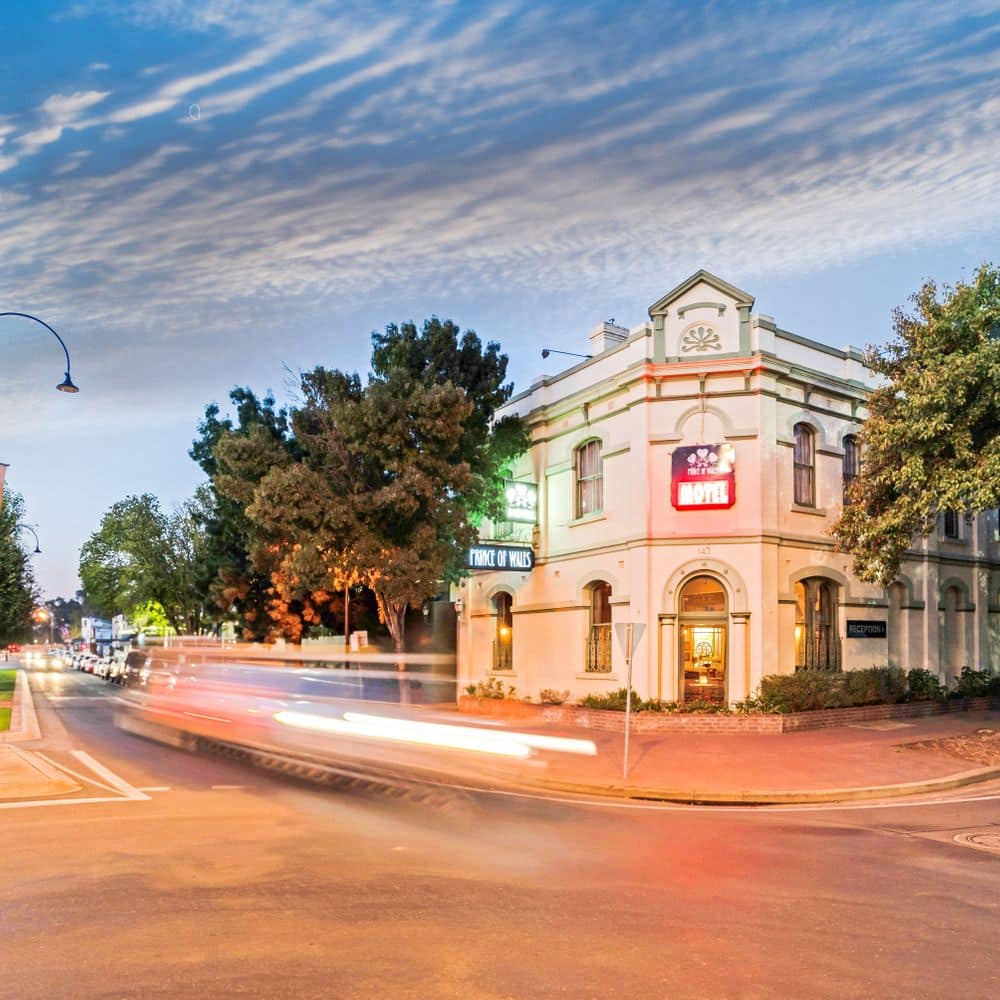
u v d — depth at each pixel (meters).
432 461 21.97
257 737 19.70
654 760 15.34
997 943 6.13
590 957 5.71
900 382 18.38
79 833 9.42
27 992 5.07
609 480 22.20
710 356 20.77
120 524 55.06
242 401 29.95
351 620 33.94
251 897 6.98
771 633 19.91
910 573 23.94
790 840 9.70
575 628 23.17
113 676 49.44
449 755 16.28
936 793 13.41
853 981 5.38
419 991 5.11
